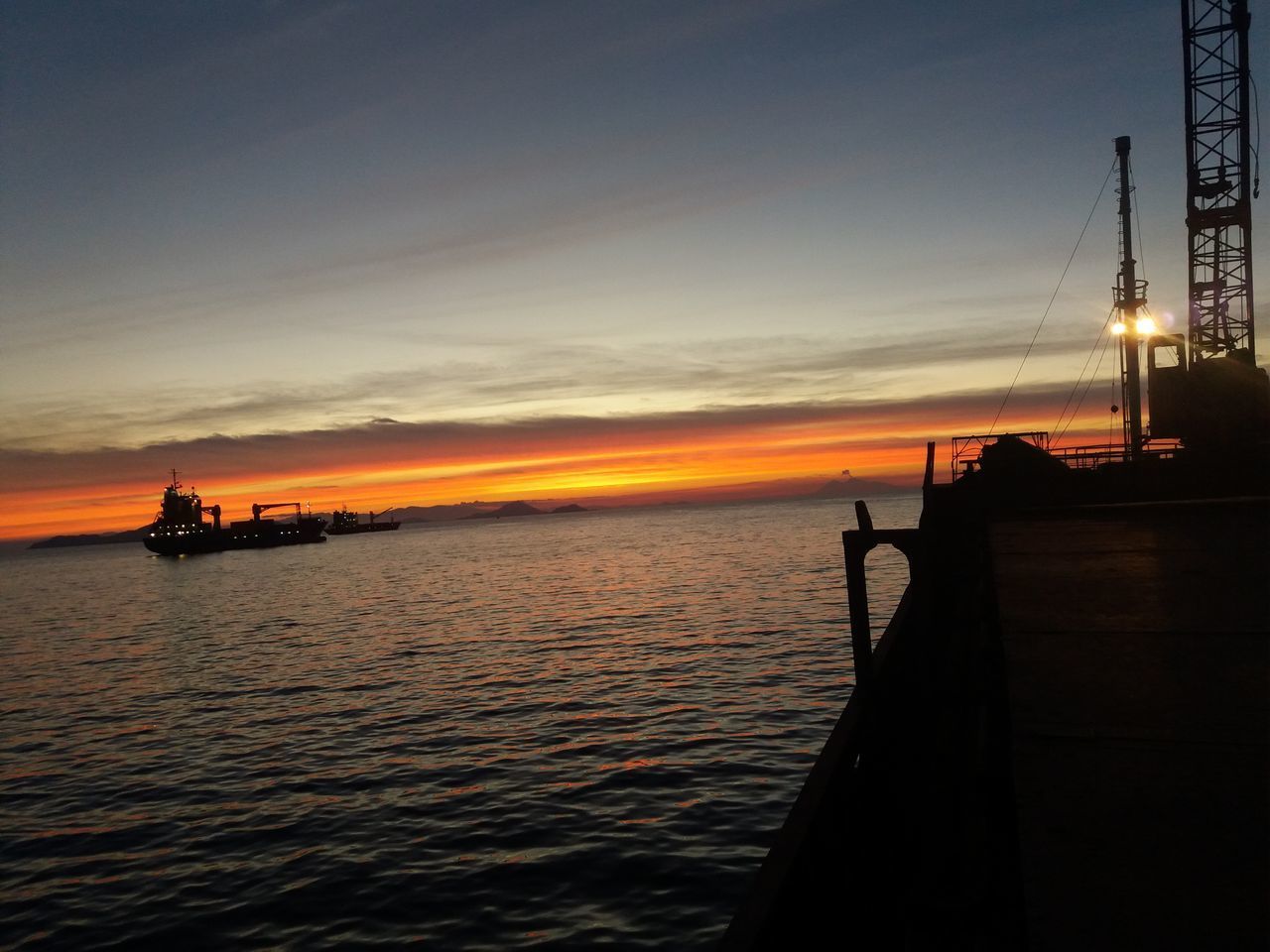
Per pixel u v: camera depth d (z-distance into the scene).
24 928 13.26
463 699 28.86
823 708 24.08
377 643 45.75
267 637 52.25
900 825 8.02
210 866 15.27
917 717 10.50
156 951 12.32
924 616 11.90
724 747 20.75
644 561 104.88
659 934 11.99
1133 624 6.80
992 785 5.25
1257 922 2.82
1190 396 32.59
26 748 26.12
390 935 12.37
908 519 199.38
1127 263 43.06
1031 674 5.70
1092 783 3.97
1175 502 16.86
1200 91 37.97
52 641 58.47
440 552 180.12
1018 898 4.47
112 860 15.88
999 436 23.27
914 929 6.14
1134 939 2.79
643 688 28.69
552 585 78.75
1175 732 4.49
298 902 13.55
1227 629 6.47
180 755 23.66
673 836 15.32
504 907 13.01
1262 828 3.43
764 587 62.59
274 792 19.41
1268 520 13.18
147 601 94.19
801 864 5.21
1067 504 23.20
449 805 17.70
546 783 18.72
